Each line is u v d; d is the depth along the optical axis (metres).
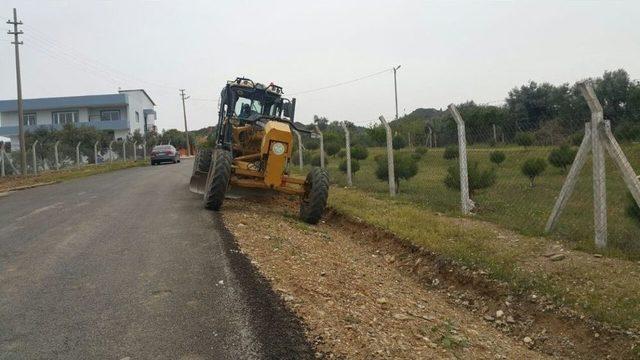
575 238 7.06
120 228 7.89
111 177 20.64
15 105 54.12
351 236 9.01
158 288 4.99
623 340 4.46
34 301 4.71
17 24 29.67
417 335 4.51
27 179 23.11
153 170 25.19
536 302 5.30
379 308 5.05
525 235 7.43
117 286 5.07
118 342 3.86
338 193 12.23
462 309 5.80
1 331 4.08
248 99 11.34
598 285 5.33
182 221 8.29
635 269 5.71
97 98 54.88
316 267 6.07
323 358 3.74
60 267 5.77
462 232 7.66
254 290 4.91
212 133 13.57
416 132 28.91
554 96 21.88
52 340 3.90
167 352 3.71
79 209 10.33
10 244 7.07
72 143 42.41
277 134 9.30
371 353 3.91
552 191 12.40
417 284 6.58
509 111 21.09
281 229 8.15
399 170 13.63
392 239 8.02
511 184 13.77
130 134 55.38
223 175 9.00
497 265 6.09
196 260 5.89
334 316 4.52
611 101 14.70
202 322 4.21
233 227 7.79
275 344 3.87
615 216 8.69
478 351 4.43
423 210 9.84
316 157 21.75
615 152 6.39
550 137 11.05
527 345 4.91
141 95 63.34
